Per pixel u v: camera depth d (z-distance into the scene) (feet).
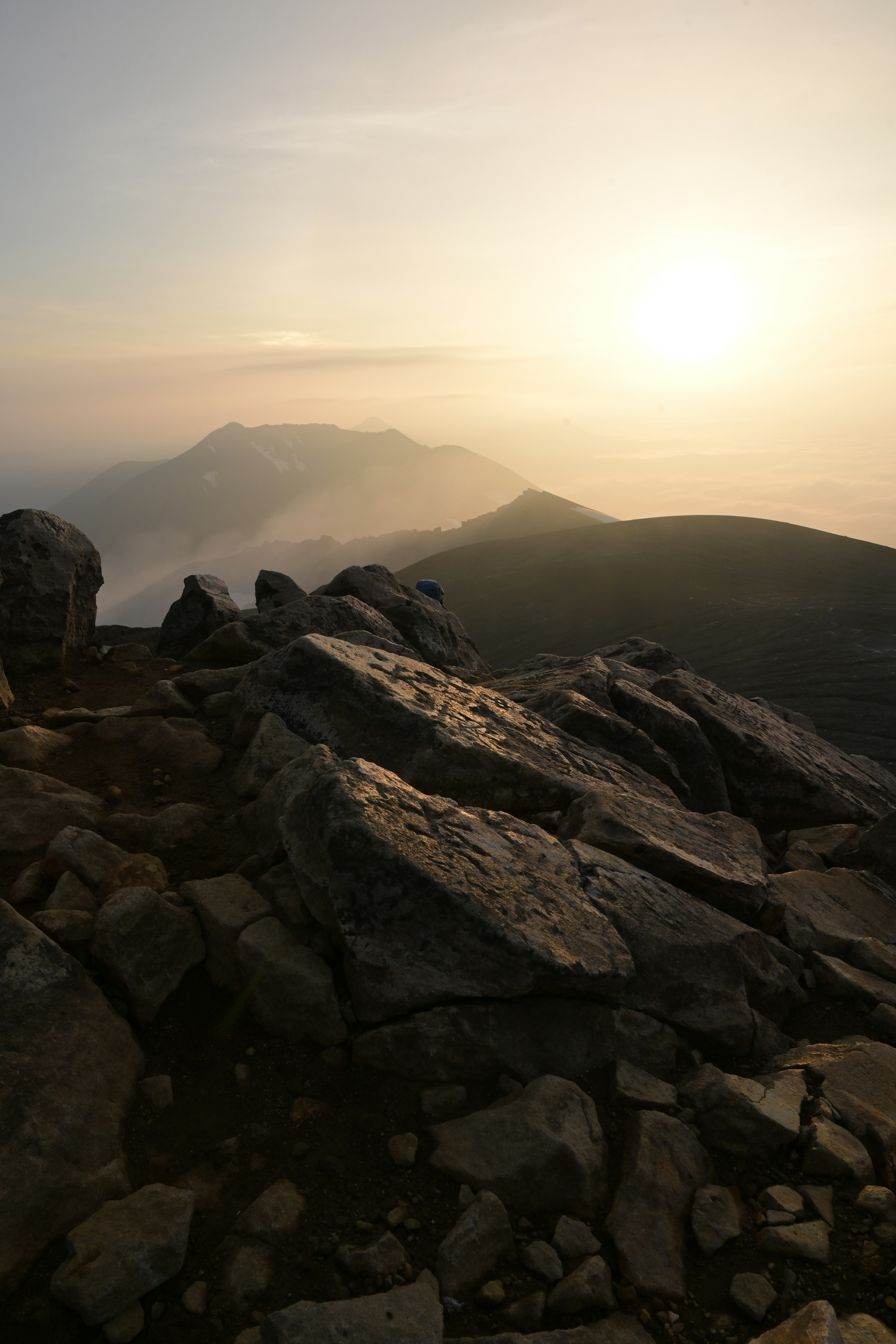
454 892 16.37
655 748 31.96
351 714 25.90
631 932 18.51
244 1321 11.43
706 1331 11.90
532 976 16.07
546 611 452.76
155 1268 11.57
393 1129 15.11
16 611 37.40
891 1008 20.15
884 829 28.09
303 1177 13.93
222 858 21.89
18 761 26.68
